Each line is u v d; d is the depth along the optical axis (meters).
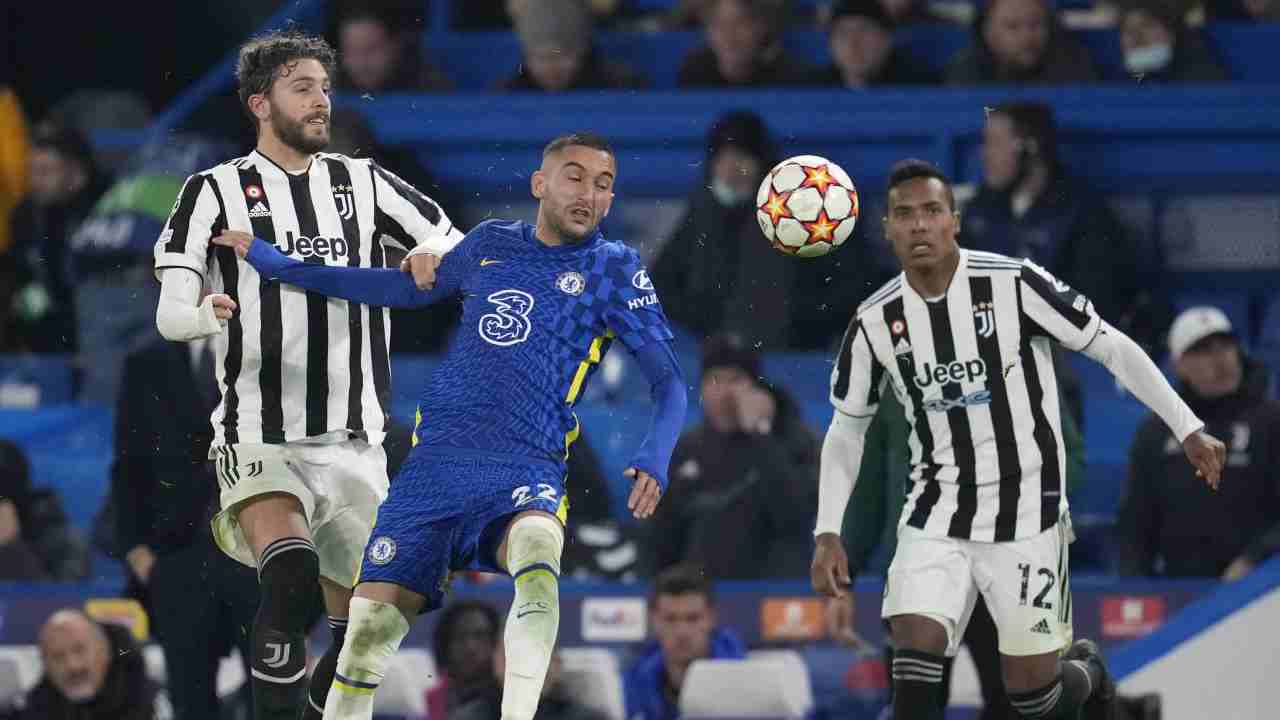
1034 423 20.91
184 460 26.17
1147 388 20.50
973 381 20.80
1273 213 40.22
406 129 40.94
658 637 26.45
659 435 17.22
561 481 17.48
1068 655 23.08
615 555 30.08
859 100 39.66
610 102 40.53
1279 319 40.22
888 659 24.39
